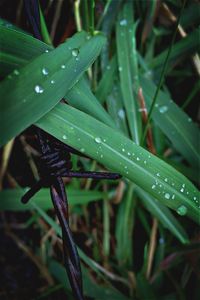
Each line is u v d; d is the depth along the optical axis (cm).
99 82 20
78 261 13
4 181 25
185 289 23
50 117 13
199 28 21
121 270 23
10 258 25
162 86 22
